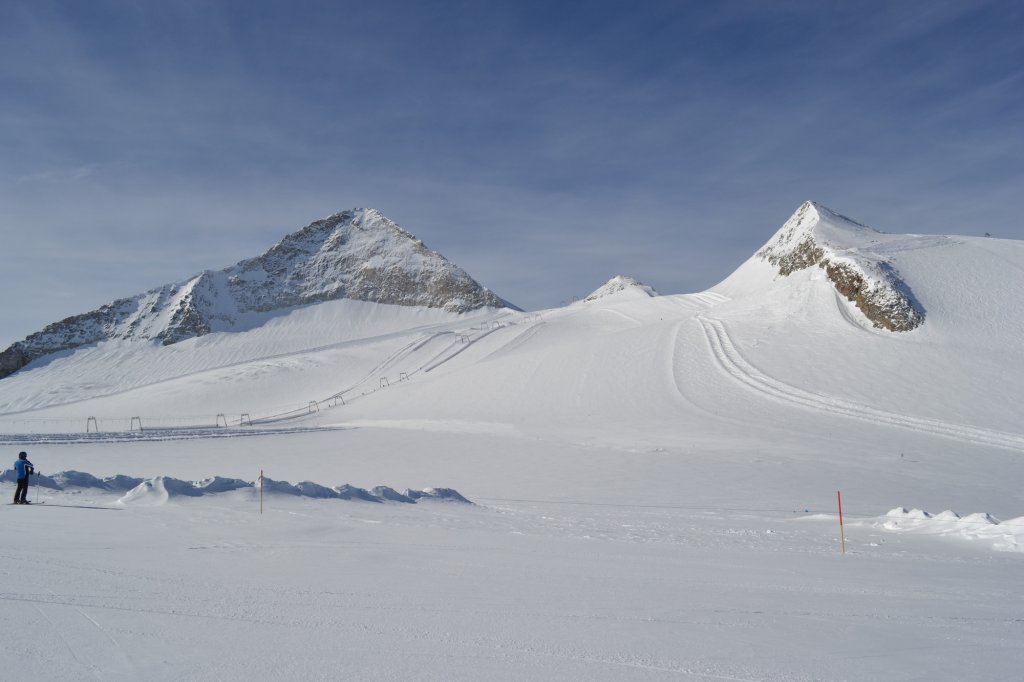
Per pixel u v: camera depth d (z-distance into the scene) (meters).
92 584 7.39
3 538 10.07
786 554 11.63
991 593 8.53
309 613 6.56
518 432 43.59
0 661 4.96
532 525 14.59
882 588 8.74
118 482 17.55
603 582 8.56
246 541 10.41
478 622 6.46
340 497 16.95
